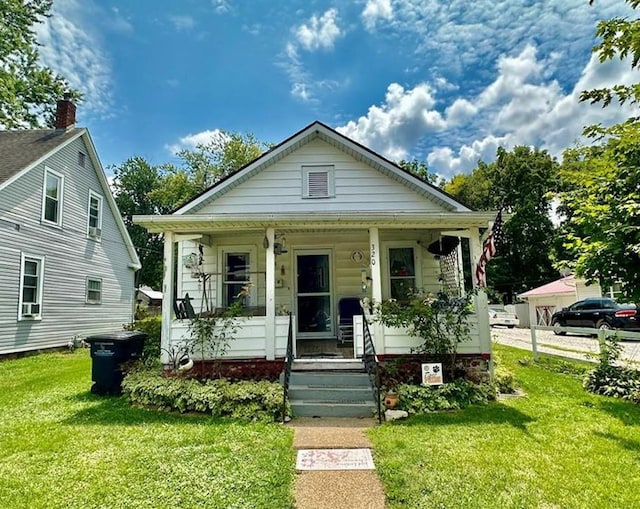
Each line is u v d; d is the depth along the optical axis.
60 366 10.02
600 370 7.25
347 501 3.34
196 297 9.57
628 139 5.63
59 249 13.61
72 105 15.65
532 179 32.97
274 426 5.27
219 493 3.44
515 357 11.40
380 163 9.56
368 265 9.73
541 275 33.03
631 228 5.59
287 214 6.98
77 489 3.52
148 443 4.61
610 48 4.05
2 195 11.20
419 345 7.08
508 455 4.20
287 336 7.13
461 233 7.49
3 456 4.24
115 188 40.00
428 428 5.14
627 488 3.49
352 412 5.84
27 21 15.47
